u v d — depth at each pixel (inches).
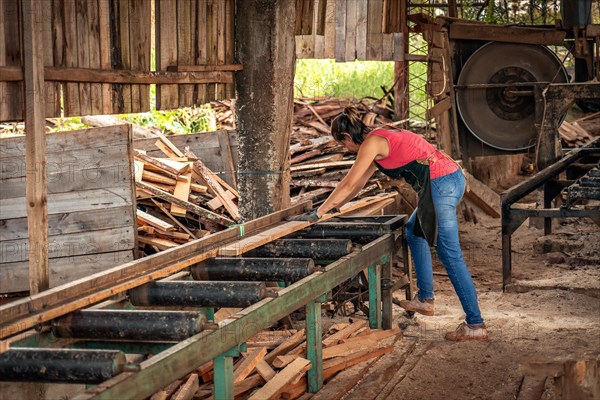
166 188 316.2
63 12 205.0
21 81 184.1
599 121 577.6
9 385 164.2
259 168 263.1
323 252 220.4
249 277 202.7
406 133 235.1
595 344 235.9
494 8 579.5
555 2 577.0
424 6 477.7
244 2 258.7
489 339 243.4
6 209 274.1
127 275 184.1
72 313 162.7
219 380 161.9
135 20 230.7
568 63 627.2
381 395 201.9
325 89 593.6
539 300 293.1
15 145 273.1
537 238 390.0
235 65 261.1
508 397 199.9
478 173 503.2
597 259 344.2
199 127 484.4
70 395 186.1
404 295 307.4
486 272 350.0
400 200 386.6
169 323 157.8
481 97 468.8
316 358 203.9
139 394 134.1
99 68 217.9
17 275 274.5
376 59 408.2
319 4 372.2
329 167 370.3
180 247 202.4
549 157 379.2
